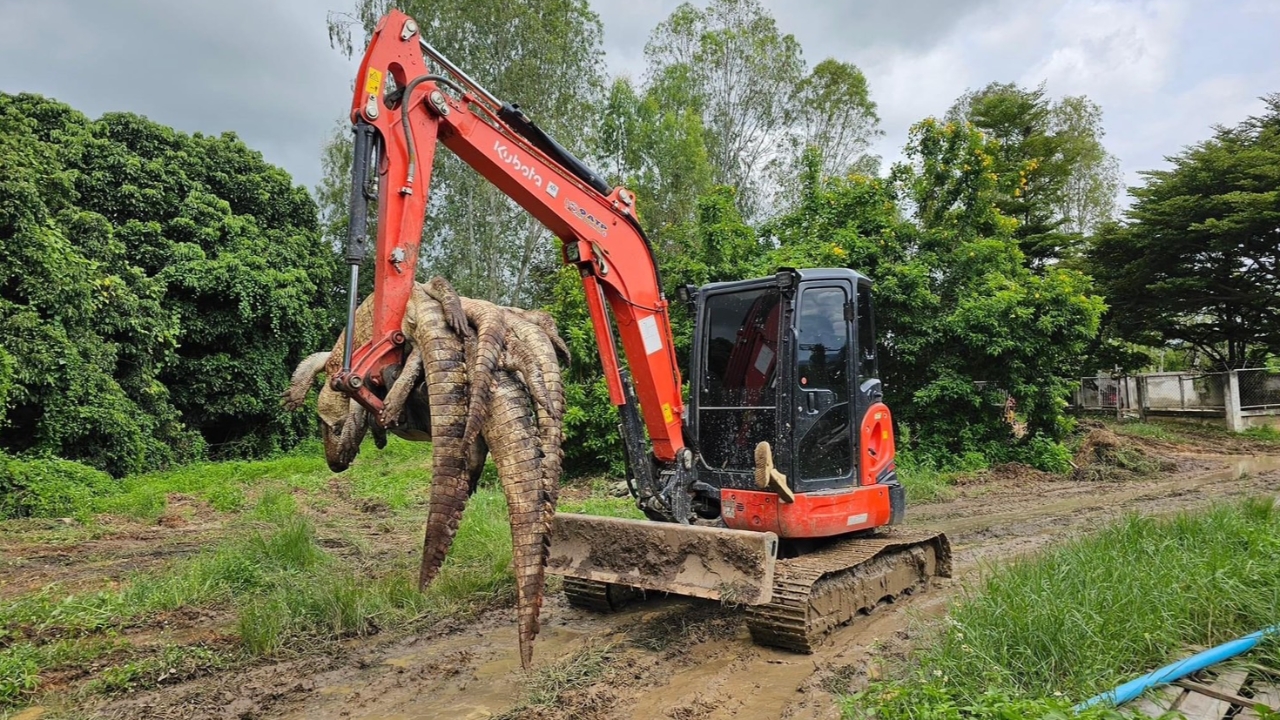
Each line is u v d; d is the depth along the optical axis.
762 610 5.02
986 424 14.64
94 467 13.79
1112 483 13.19
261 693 4.52
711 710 4.19
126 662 4.98
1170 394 23.75
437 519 3.28
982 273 15.15
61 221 15.30
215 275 18.44
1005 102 29.25
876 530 6.65
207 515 11.52
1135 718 3.28
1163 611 4.61
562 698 4.34
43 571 7.90
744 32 28.45
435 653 5.16
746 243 15.27
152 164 18.80
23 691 4.53
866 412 6.10
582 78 24.03
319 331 22.02
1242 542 6.21
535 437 3.44
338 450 3.97
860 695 3.76
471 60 22.20
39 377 12.58
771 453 5.57
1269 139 24.09
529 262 25.05
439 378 3.42
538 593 3.26
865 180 15.88
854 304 6.00
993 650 4.20
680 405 5.50
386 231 3.88
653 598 6.32
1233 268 22.75
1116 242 24.25
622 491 12.41
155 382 16.38
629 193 5.23
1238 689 3.99
